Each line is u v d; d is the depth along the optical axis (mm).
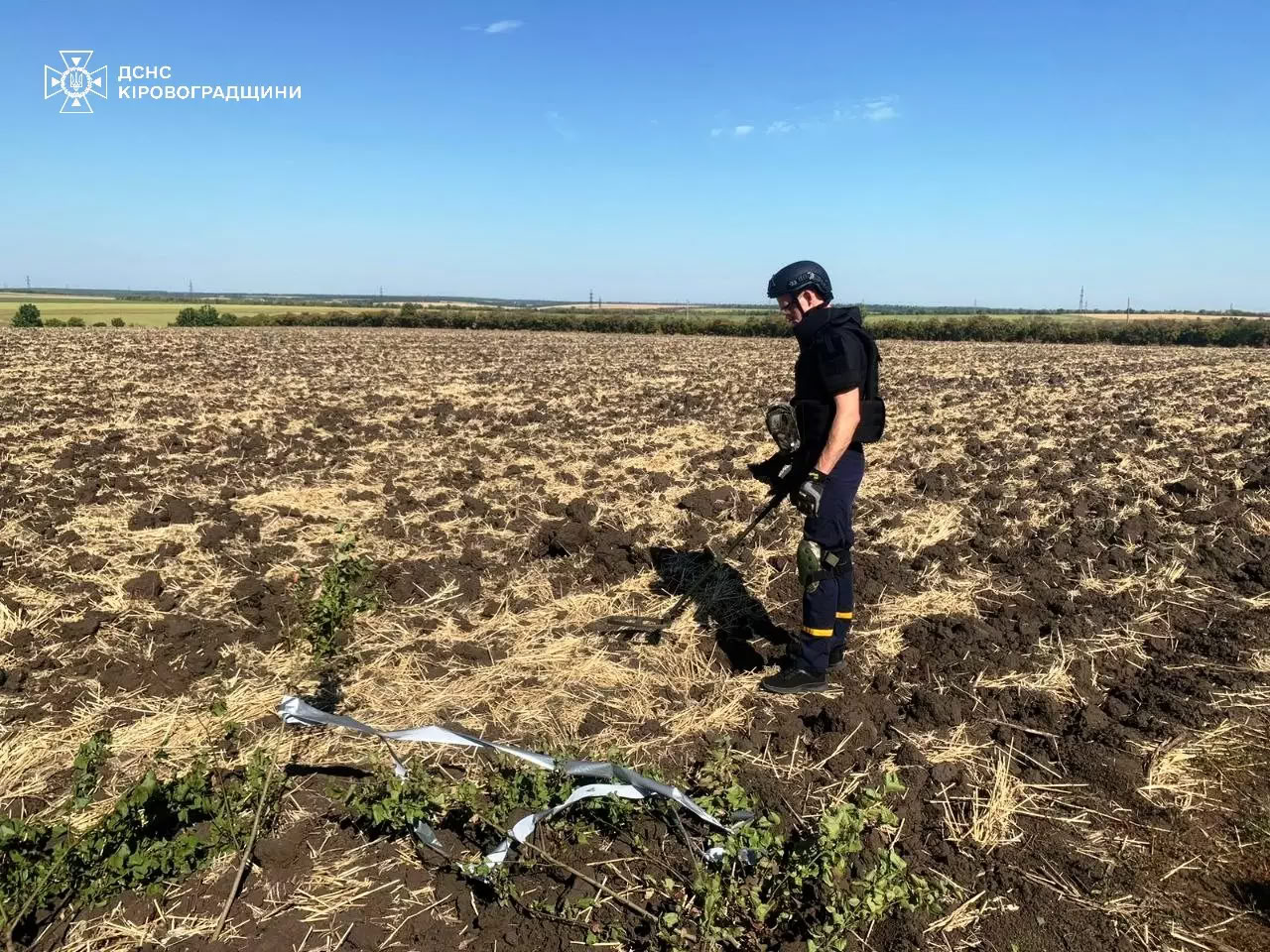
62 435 10961
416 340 39625
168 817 3105
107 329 46250
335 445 10406
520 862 2928
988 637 4656
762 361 27703
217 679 4191
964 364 26938
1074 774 3508
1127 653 4555
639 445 10766
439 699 4082
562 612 5086
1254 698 3992
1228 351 36250
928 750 3686
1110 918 2748
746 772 3498
